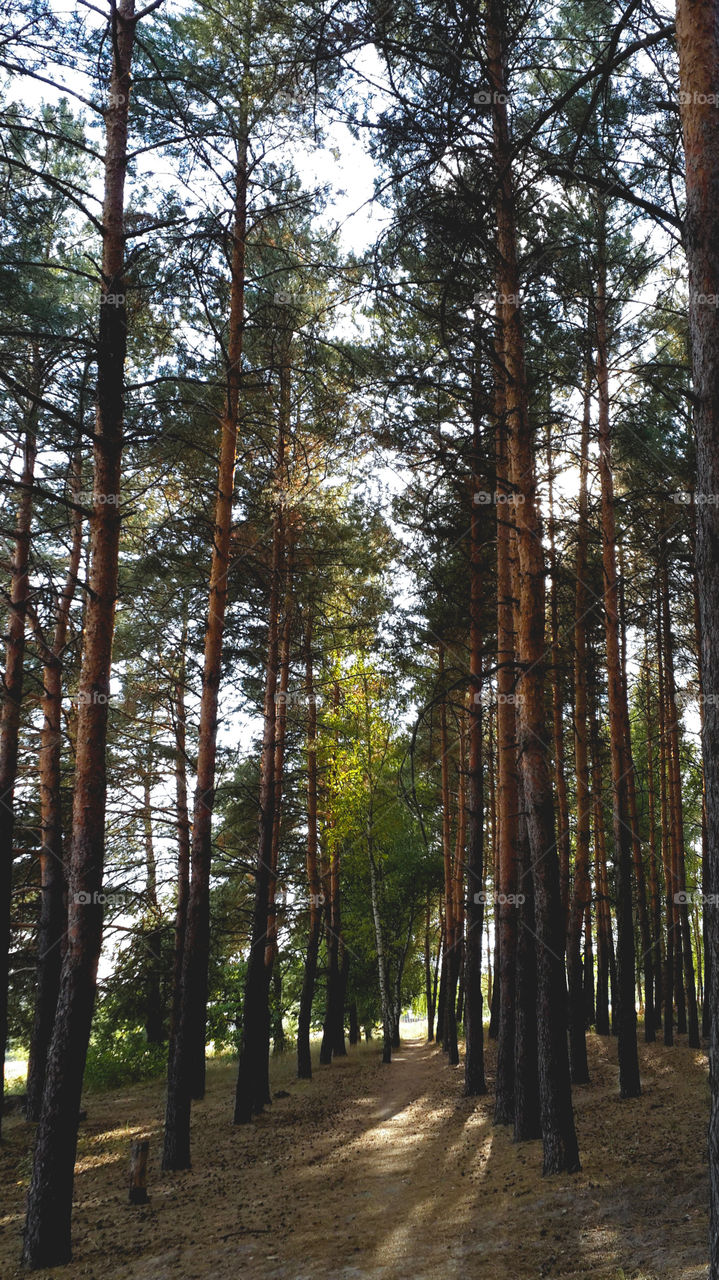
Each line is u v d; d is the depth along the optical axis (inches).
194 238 428.8
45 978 644.1
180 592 631.8
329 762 931.3
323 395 531.8
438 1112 598.9
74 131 545.0
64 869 665.0
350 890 1230.9
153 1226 348.5
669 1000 815.1
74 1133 322.3
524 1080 443.8
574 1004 626.5
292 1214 353.7
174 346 514.0
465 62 336.8
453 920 980.6
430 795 1119.0
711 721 167.3
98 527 366.0
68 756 821.9
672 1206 286.8
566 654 722.2
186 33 455.2
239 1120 610.5
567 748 966.4
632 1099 501.4
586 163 352.2
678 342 560.4
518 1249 273.3
